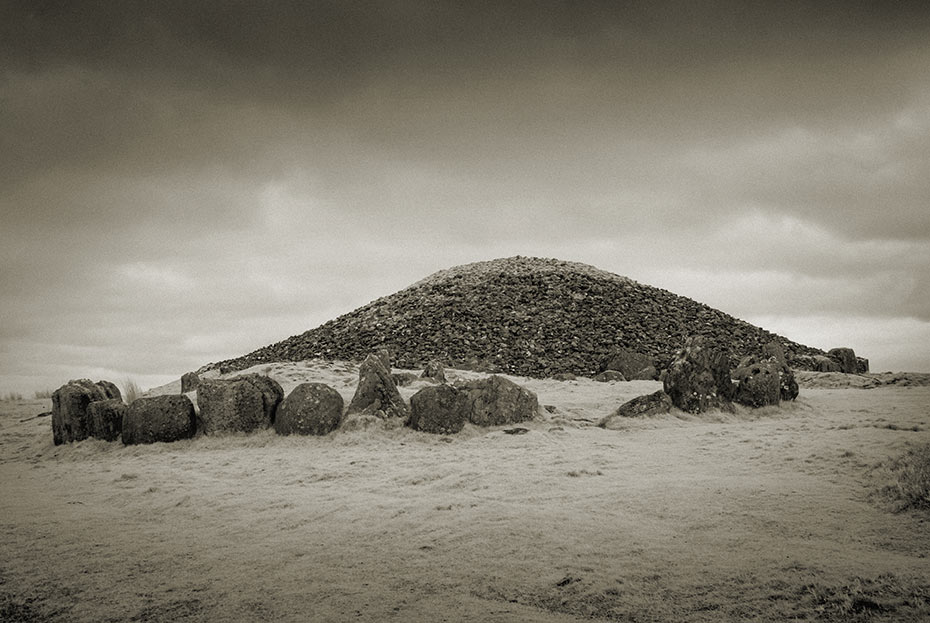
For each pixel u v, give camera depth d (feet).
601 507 30.50
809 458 38.27
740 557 23.73
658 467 39.14
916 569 21.93
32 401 93.30
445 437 51.26
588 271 144.15
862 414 57.11
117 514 33.53
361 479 39.52
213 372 114.11
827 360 105.09
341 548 26.89
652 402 57.52
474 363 101.76
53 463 51.11
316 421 52.70
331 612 21.07
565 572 23.35
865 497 30.42
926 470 32.17
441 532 27.99
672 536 26.27
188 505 34.73
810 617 19.44
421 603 21.50
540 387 83.51
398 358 104.17
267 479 40.65
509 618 20.24
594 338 111.34
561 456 43.34
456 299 127.24
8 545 28.43
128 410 53.72
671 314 125.18
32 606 22.54
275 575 24.32
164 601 22.47
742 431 50.14
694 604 20.63
